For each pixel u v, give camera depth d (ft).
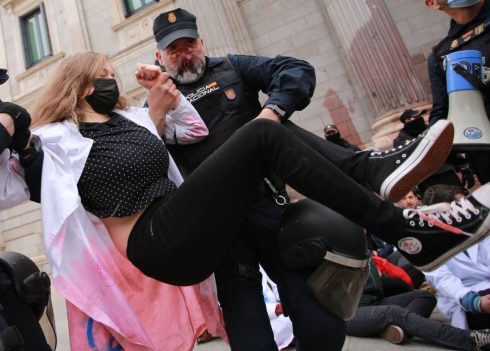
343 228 4.92
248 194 4.10
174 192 4.32
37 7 33.99
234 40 24.38
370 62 21.07
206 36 24.31
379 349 8.41
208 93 5.71
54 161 4.62
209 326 5.32
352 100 22.84
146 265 4.19
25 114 4.41
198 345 11.10
